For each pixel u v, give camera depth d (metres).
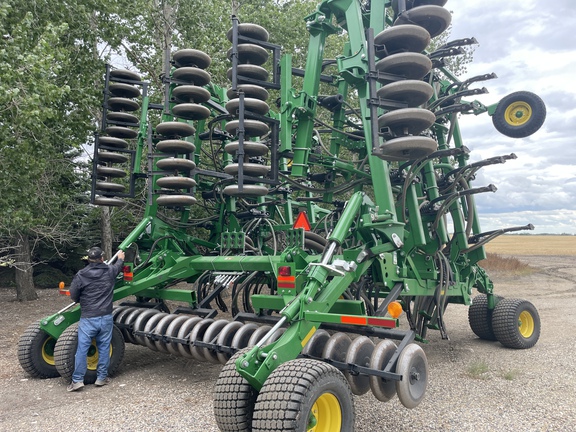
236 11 15.69
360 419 4.51
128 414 4.68
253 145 5.46
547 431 4.24
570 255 46.12
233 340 4.90
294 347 4.08
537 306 12.33
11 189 8.77
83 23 10.70
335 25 6.80
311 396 3.39
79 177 12.17
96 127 10.62
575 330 9.12
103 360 5.63
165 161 6.31
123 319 6.21
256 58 6.11
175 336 5.50
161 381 5.79
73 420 4.55
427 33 4.79
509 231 7.16
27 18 8.28
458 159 7.45
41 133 9.01
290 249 5.20
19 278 13.13
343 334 4.45
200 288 6.81
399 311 3.97
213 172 7.15
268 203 7.79
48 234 11.43
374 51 4.66
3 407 4.95
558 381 5.78
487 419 4.53
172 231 7.13
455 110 6.69
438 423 4.43
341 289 4.79
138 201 13.83
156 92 13.39
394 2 5.89
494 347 7.82
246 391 3.72
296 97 6.39
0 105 7.82
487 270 24.14
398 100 4.66
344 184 6.54
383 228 5.52
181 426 4.36
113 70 7.38
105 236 14.02
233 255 6.79
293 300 4.32
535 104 7.00
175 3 13.77
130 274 6.27
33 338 5.92
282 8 17.22
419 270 6.69
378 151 4.49
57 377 6.06
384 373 4.03
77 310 6.11
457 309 12.21
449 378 5.93
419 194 7.01
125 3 12.10
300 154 6.45
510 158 5.99
